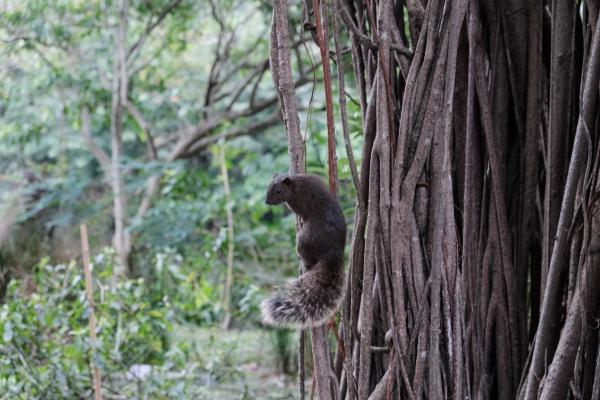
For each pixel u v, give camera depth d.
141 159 14.08
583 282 3.03
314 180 3.20
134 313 6.75
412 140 3.18
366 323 3.19
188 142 12.82
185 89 15.01
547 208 3.43
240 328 9.12
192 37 13.30
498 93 3.57
